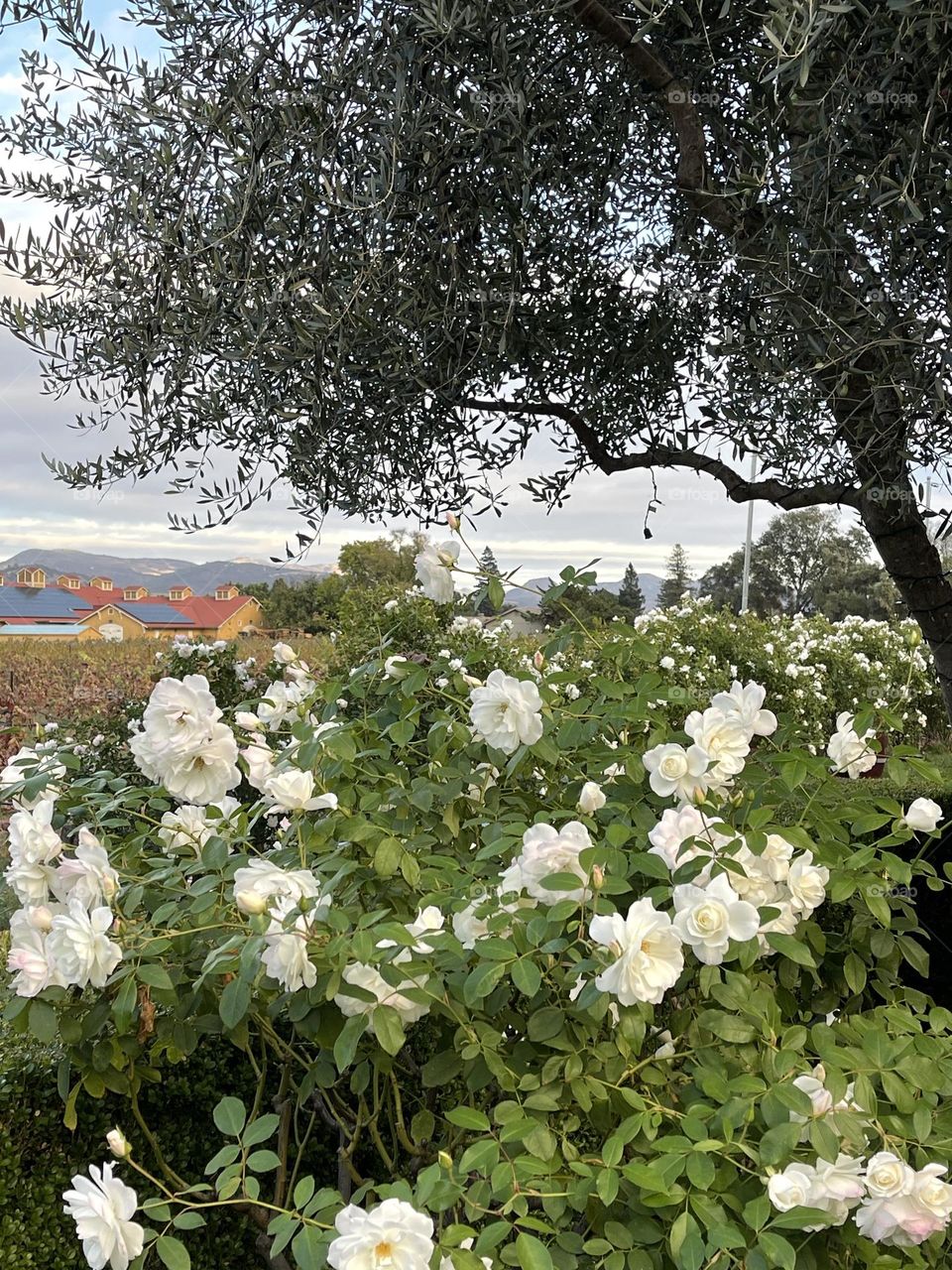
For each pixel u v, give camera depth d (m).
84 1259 1.65
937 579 2.16
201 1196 1.83
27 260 2.17
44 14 1.82
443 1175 0.97
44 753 1.63
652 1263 0.96
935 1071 1.10
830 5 1.19
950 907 2.71
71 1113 1.30
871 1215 0.96
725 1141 0.98
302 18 1.75
